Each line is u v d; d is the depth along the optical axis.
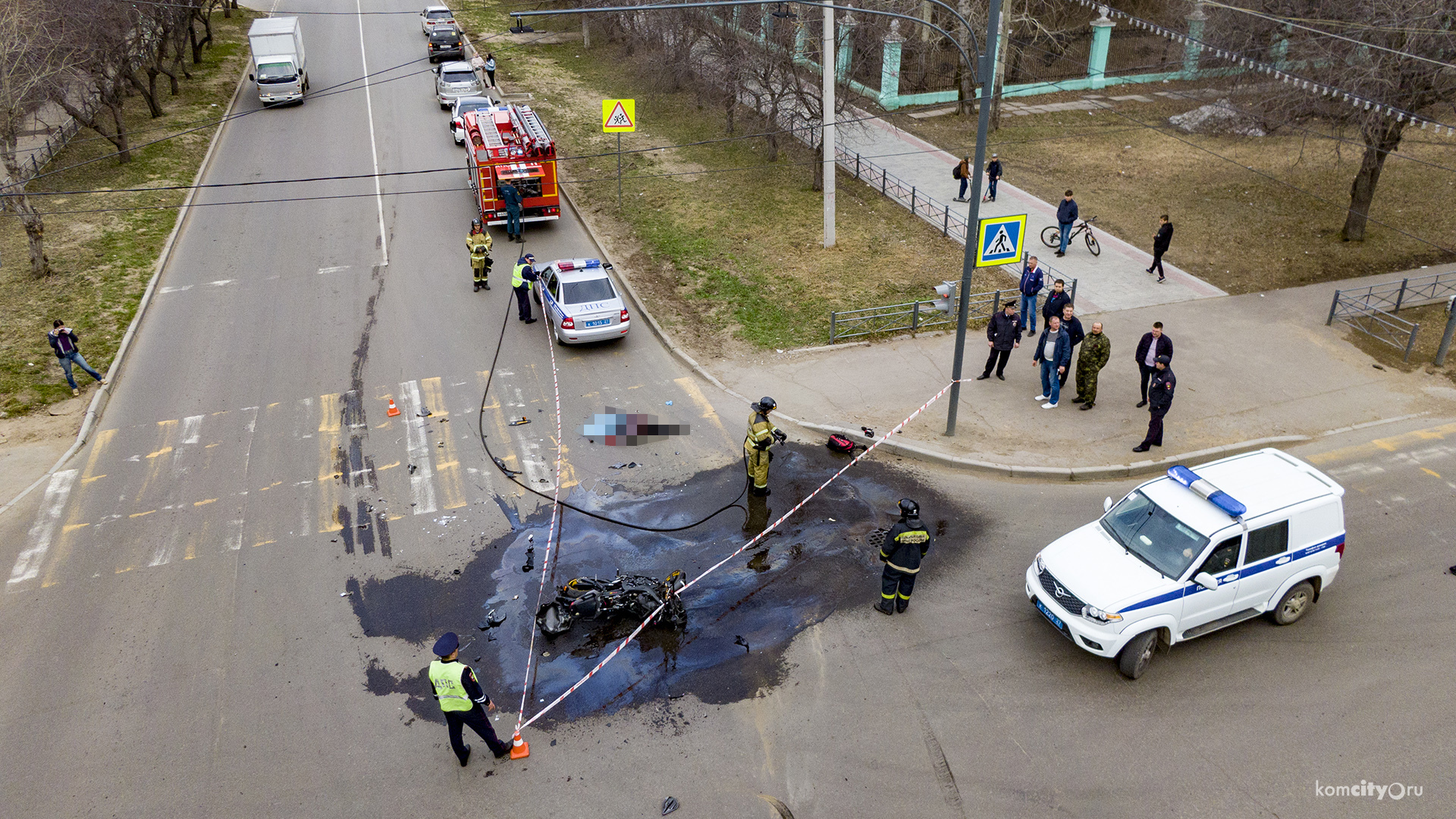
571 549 11.77
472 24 47.22
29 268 20.53
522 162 22.41
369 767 8.60
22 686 9.63
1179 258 21.14
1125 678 9.39
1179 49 35.69
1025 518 12.27
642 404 15.52
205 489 13.16
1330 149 27.59
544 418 15.03
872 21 25.73
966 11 29.23
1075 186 25.89
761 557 11.56
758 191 25.91
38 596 11.02
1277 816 7.80
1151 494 10.10
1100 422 14.60
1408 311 18.30
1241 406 14.93
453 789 8.34
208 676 9.75
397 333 17.95
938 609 10.53
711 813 8.04
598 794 8.24
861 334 17.91
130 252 21.44
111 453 14.13
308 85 36.19
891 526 12.02
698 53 30.48
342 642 10.21
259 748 8.84
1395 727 8.69
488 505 12.73
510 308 19.17
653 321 18.48
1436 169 25.70
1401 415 14.62
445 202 24.92
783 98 26.27
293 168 27.27
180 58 35.00
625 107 23.83
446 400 15.55
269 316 18.61
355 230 23.03
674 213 24.44
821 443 14.41
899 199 25.03
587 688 9.48
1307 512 9.66
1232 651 9.79
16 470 13.72
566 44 43.38
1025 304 17.31
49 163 26.58
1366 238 21.67
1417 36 17.77
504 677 9.64
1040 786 8.20
